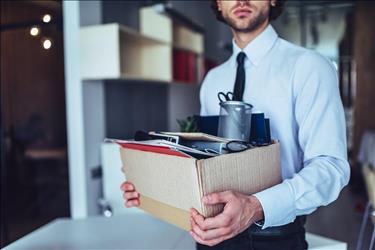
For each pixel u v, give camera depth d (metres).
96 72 2.19
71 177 2.27
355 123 4.29
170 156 0.69
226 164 0.66
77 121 2.23
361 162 3.63
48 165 2.63
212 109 1.10
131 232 1.55
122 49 2.67
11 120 2.49
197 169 0.62
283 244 0.89
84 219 1.72
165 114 3.62
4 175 2.43
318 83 0.82
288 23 4.40
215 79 1.11
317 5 4.46
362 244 1.70
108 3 2.54
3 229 2.30
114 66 2.14
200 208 0.63
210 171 0.64
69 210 2.48
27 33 2.29
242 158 0.68
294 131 0.88
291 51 0.92
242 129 0.77
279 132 0.90
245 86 0.96
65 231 1.55
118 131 2.69
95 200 2.34
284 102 0.89
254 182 0.71
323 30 4.64
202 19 3.52
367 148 3.60
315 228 2.67
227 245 0.89
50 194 2.57
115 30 2.13
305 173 0.72
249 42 0.96
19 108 2.53
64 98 2.51
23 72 2.48
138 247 1.39
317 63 0.85
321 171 0.73
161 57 3.01
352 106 4.38
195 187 0.64
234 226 0.63
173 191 0.70
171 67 3.04
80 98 2.22
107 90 2.53
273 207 0.67
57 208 2.52
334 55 4.70
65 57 2.22
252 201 0.66
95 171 2.34
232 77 1.04
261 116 0.78
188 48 3.54
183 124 1.00
